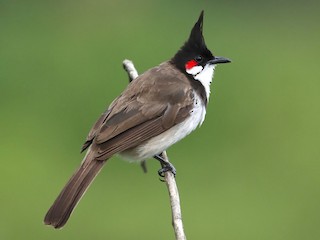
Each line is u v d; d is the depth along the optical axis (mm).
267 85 14805
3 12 16469
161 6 17250
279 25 17188
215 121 13781
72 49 15273
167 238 11898
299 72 15336
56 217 8195
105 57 15102
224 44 16234
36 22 16188
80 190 8438
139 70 15008
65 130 13461
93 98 14023
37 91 14195
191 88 9320
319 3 18000
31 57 15000
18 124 13586
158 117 9031
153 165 12688
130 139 8875
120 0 17312
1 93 14180
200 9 17250
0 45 15273
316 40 16766
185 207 12258
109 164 12742
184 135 9312
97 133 8836
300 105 14359
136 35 15953
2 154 13062
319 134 13750
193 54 9523
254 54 15883
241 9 17562
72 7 16953
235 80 14859
